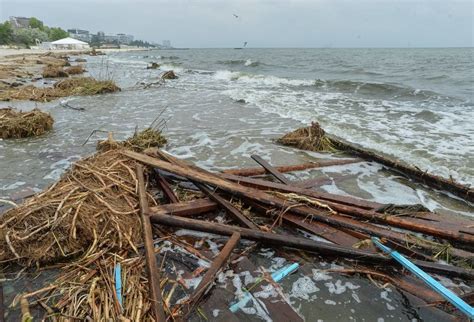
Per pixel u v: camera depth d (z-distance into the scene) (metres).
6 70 21.73
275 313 2.68
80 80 16.33
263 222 4.04
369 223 3.89
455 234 3.62
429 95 12.64
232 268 3.21
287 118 10.01
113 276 2.94
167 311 2.60
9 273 3.13
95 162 4.82
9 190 4.93
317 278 3.18
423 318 2.72
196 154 6.81
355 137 7.97
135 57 62.00
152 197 4.29
